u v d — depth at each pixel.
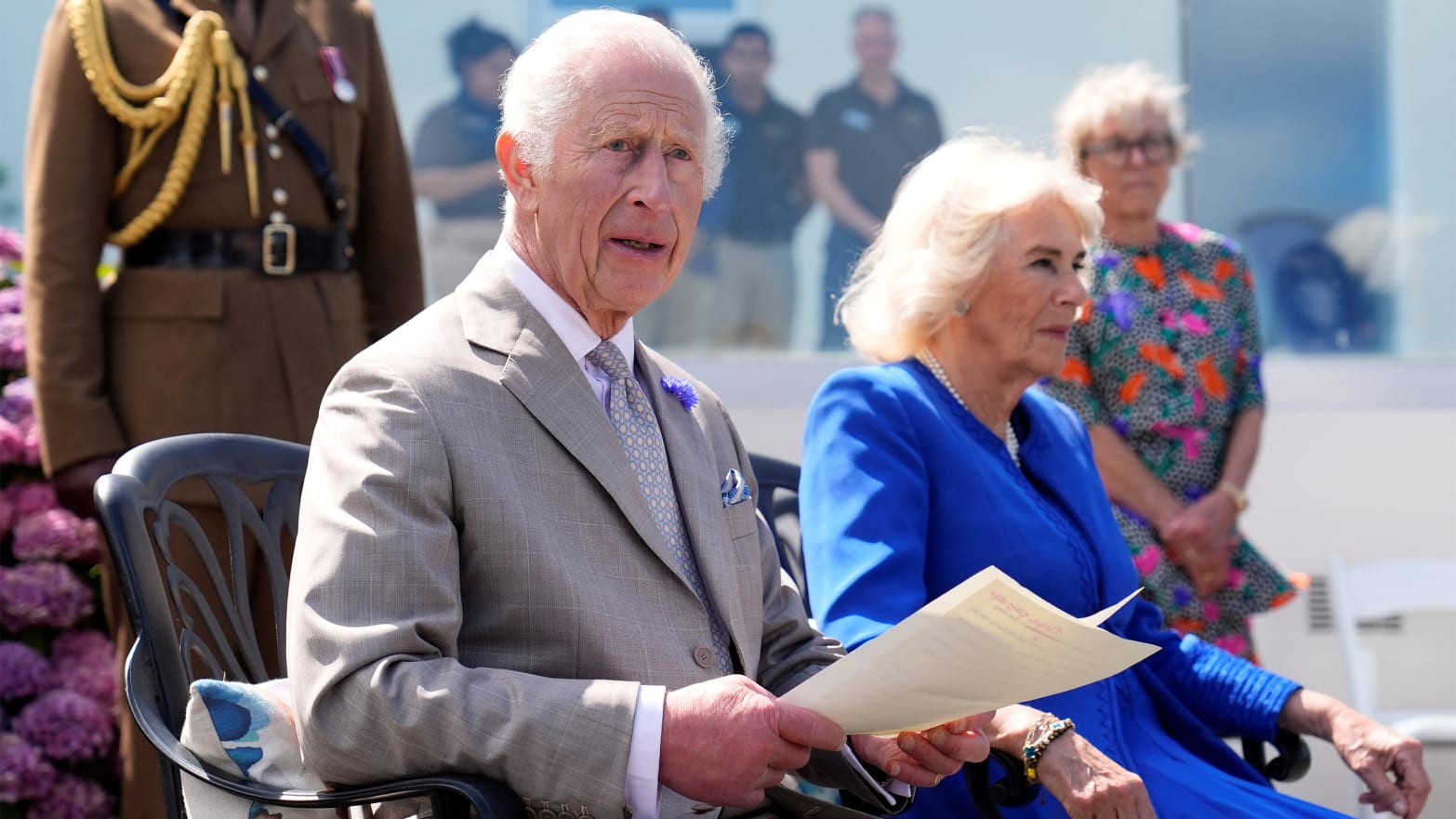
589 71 4.98
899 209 7.04
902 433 6.50
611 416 5.13
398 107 10.92
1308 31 11.83
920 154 11.45
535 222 5.09
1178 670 6.99
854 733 4.49
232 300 7.83
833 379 6.69
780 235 11.38
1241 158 11.86
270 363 7.85
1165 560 9.02
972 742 4.94
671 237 5.06
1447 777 11.03
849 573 6.11
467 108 10.98
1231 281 9.54
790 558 7.40
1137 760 6.34
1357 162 11.95
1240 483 9.18
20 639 8.65
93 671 8.53
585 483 4.83
